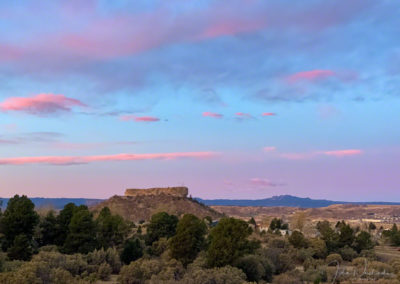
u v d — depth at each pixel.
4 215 59.62
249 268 45.06
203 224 57.84
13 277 26.98
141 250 59.44
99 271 40.22
